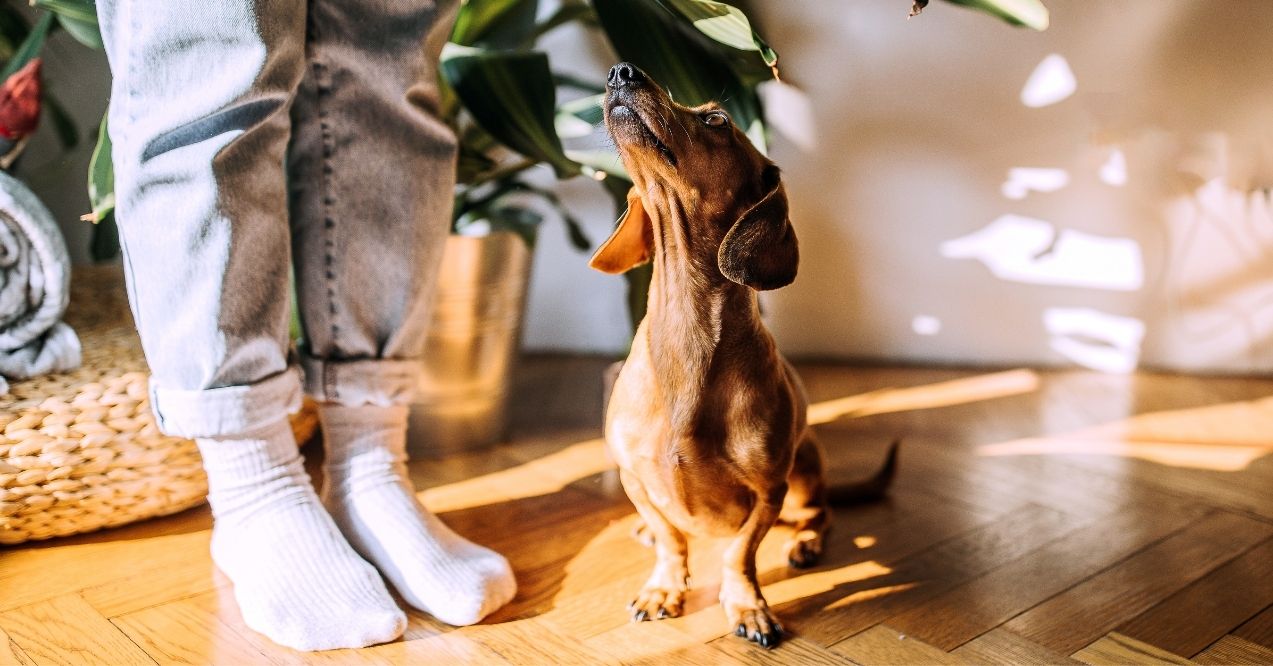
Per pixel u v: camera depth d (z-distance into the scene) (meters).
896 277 2.23
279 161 1.11
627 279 1.60
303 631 1.07
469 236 1.58
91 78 2.01
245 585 1.12
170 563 1.29
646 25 1.48
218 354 1.07
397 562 1.19
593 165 1.54
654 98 1.00
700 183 1.04
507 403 1.80
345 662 1.05
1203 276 2.11
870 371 2.23
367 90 1.18
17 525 1.29
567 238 2.28
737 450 1.09
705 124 1.06
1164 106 2.05
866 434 1.83
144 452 1.33
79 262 2.08
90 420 1.30
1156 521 1.44
